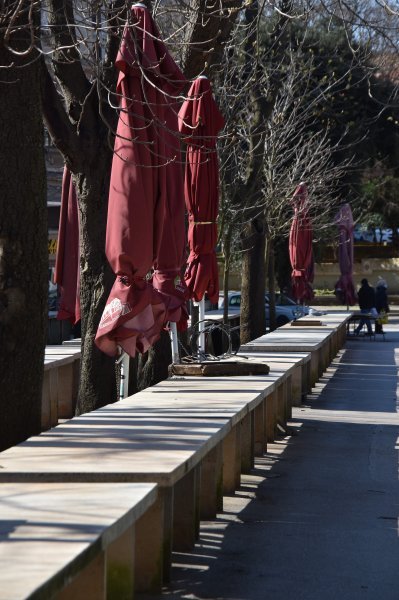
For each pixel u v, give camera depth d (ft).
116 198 34.22
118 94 35.68
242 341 97.86
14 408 30.53
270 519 34.30
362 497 38.01
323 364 89.97
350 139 153.07
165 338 57.82
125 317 34.40
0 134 30.45
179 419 32.09
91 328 46.29
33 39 29.99
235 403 36.42
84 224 46.03
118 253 33.86
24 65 30.78
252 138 90.02
